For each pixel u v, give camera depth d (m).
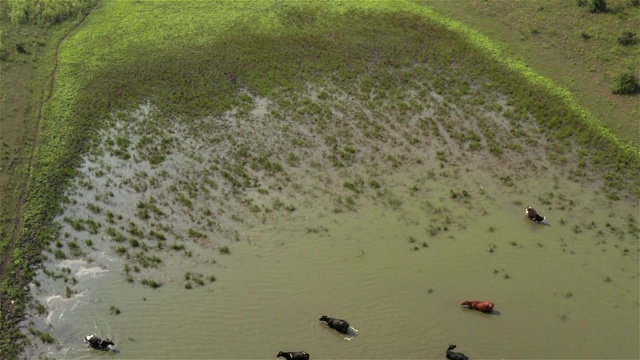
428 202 30.53
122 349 23.78
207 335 24.22
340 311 24.92
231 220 29.52
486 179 32.09
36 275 26.81
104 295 25.84
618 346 23.55
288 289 25.91
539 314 24.75
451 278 26.31
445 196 30.95
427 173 32.53
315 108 37.91
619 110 37.03
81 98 39.34
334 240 28.28
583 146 34.31
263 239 28.39
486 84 40.12
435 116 37.16
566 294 25.59
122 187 31.83
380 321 24.48
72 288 26.19
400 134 35.59
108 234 28.81
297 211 30.03
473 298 25.42
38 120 37.22
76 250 27.98
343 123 36.56
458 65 42.38
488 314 24.66
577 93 38.78
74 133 35.97
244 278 26.45
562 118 36.50
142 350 23.75
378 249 27.78
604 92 38.78
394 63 42.81
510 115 37.03
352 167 33.00
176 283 26.28
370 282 26.14
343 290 25.81
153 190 31.58
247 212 29.98
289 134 35.69
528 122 36.47
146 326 24.58
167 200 30.84
